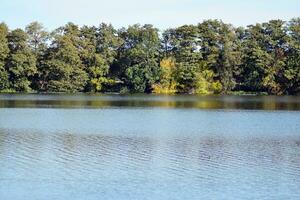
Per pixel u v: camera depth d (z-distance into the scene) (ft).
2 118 195.11
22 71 408.87
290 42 426.10
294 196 81.76
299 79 414.21
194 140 140.36
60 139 138.10
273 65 419.95
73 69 417.49
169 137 146.00
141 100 330.75
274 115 219.61
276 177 94.38
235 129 167.94
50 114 215.10
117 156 112.98
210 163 106.63
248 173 97.50
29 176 91.86
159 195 81.30
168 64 428.56
